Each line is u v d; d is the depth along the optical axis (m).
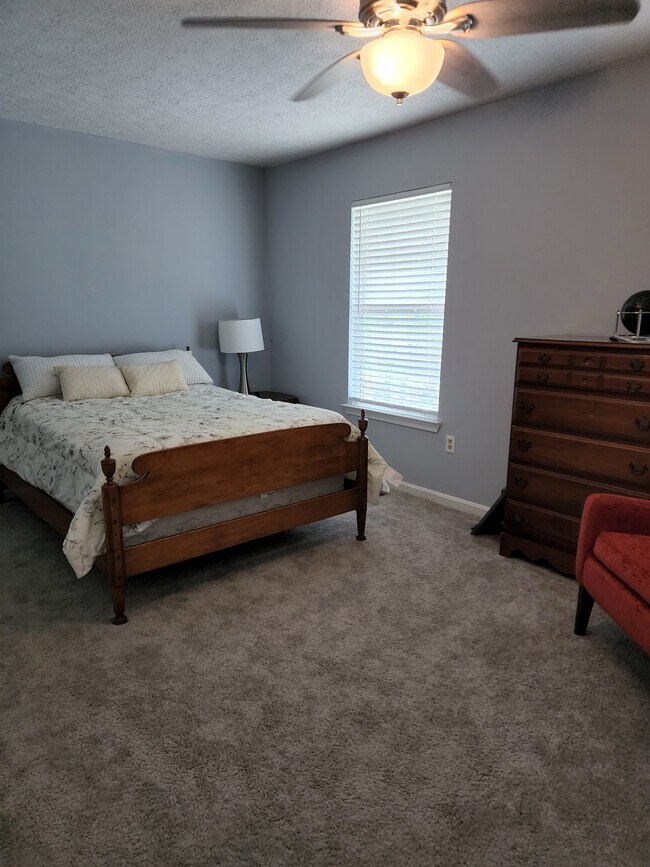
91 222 3.99
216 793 1.54
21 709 1.86
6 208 3.64
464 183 3.37
